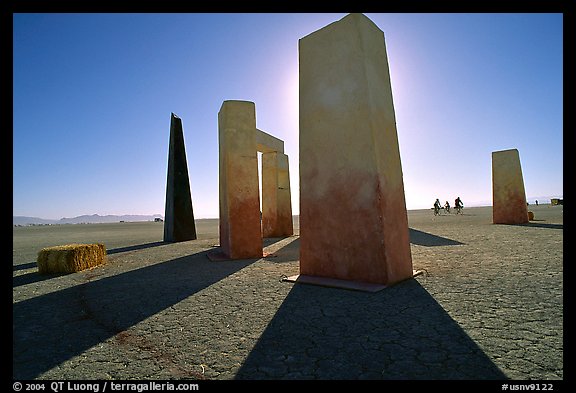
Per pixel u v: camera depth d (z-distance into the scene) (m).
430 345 2.42
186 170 13.80
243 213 7.86
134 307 3.84
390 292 3.98
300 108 5.48
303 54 5.50
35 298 4.43
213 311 3.55
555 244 7.32
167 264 7.18
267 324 3.05
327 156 5.01
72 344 2.76
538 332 2.58
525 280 4.25
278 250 9.05
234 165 7.98
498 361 2.13
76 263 6.60
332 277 4.81
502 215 14.47
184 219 13.52
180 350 2.56
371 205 4.46
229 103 8.19
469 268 5.17
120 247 11.58
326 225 4.95
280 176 14.16
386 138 4.86
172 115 13.71
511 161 14.32
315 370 2.13
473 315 3.03
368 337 2.62
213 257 7.75
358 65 4.71
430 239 9.80
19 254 10.27
